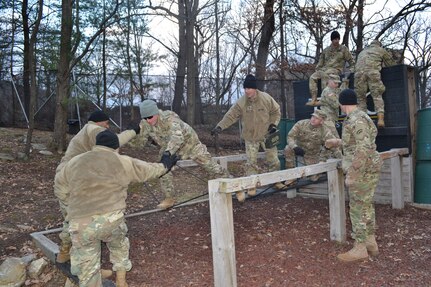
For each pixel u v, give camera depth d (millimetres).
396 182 7625
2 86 14055
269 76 15883
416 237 6098
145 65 15750
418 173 7945
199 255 5414
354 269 4977
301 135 7133
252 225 6664
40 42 13898
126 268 4117
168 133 5504
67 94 11414
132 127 5125
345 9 14852
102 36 14500
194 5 14234
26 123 14219
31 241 5984
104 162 3709
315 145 7102
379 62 7902
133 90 14656
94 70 13305
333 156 7055
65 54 10992
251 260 5215
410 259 5277
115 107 14281
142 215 7066
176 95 14727
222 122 6594
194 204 7793
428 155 7762
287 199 8586
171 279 4711
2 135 12211
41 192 8031
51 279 5109
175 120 5551
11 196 7645
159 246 5715
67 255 4719
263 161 10992
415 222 6852
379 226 6672
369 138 4922
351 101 5043
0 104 14000
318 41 15609
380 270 4949
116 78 14211
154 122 5336
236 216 7176
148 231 6309
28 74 14266
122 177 3777
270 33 15602
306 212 7535
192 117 13094
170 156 4488
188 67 13164
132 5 13430
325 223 6816
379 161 5156
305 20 15492
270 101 6434
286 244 5809
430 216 7172
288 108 15656
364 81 7980
